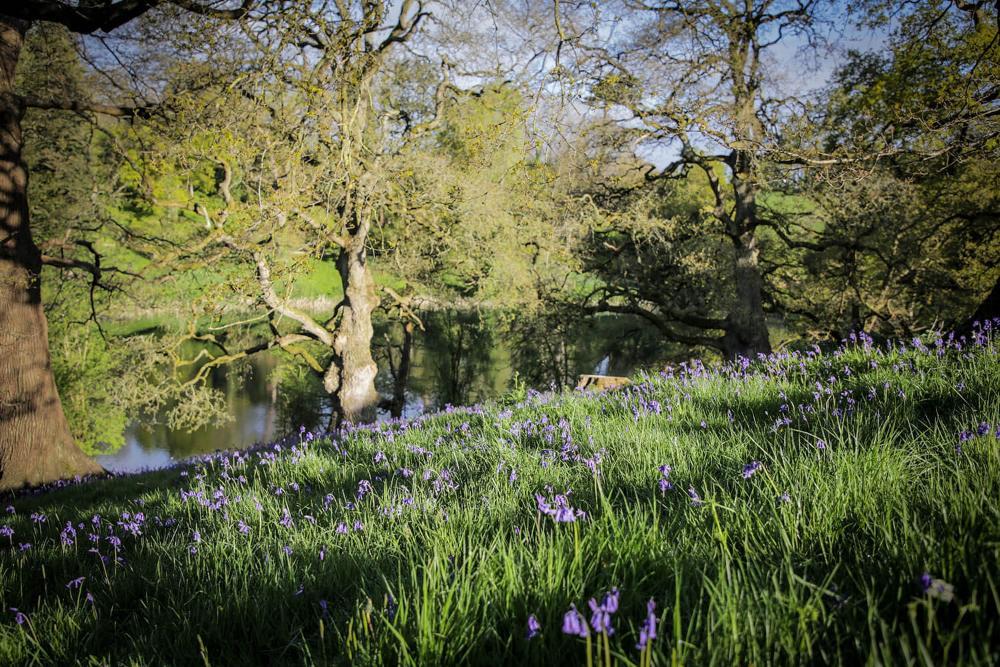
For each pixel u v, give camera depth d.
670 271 27.98
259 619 2.39
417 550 2.69
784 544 2.11
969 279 23.75
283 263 15.56
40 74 17.28
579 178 22.58
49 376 14.32
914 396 4.28
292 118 12.87
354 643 1.85
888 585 1.73
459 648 1.71
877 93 20.19
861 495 2.39
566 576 2.00
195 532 3.84
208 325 26.03
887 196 19.42
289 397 38.91
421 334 39.91
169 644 2.34
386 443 6.31
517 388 10.09
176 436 40.47
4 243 13.55
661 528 2.44
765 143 18.06
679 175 26.17
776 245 29.17
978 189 21.20
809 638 1.49
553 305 28.64
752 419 4.76
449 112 21.06
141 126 15.98
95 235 21.38
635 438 4.30
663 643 1.59
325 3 11.65
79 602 3.11
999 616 1.40
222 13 10.39
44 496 10.23
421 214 19.84
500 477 3.96
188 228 21.83
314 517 4.01
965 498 2.01
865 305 24.83
